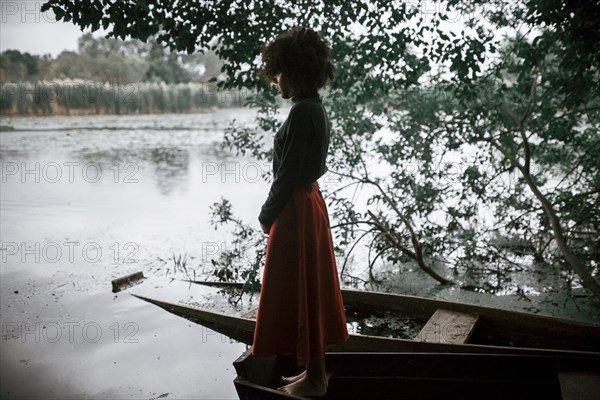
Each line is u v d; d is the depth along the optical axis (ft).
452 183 18.61
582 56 14.89
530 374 8.36
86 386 9.71
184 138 50.70
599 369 8.15
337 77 16.12
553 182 23.88
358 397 8.79
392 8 14.88
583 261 16.60
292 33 7.28
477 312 11.27
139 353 11.11
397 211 17.21
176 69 100.78
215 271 15.89
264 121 17.71
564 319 10.32
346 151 18.08
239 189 27.89
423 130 18.06
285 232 7.47
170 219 22.21
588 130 17.89
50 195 26.84
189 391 9.56
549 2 14.11
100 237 19.97
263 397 8.09
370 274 16.66
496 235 19.79
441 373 8.62
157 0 13.14
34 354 11.01
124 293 14.82
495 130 18.90
